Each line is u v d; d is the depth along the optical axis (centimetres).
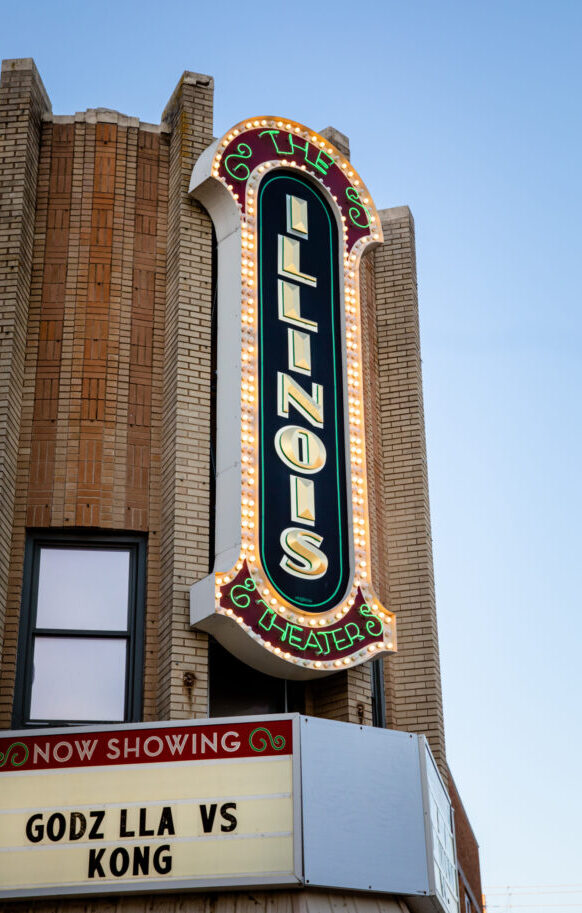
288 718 1573
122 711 1775
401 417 2148
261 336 1909
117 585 1839
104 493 1858
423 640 1998
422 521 2073
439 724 1944
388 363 2194
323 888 1526
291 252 1995
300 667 1750
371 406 2133
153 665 1786
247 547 1755
